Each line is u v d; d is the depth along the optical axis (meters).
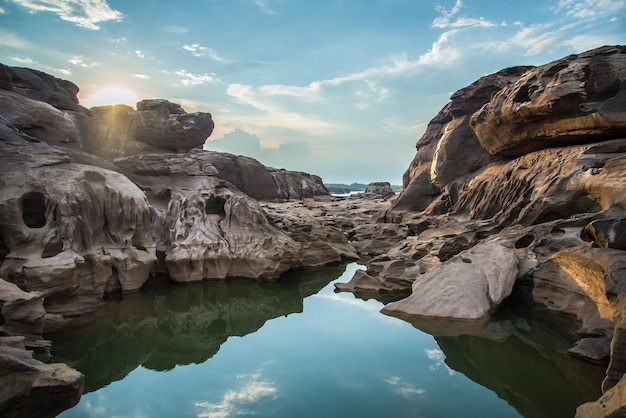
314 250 17.94
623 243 9.18
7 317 7.15
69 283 10.62
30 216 11.70
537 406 6.68
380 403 6.86
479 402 6.84
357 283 14.49
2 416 5.35
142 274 13.10
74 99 30.94
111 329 10.60
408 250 17.42
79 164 13.64
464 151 25.69
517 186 17.70
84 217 11.96
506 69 26.14
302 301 13.10
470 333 9.91
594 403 5.51
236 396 7.21
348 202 44.47
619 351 6.08
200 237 14.96
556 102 15.95
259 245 15.65
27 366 5.70
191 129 32.53
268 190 40.75
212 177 17.67
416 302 11.45
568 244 11.64
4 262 10.11
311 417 6.42
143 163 17.42
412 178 30.73
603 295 8.92
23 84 24.19
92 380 7.96
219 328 11.13
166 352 9.51
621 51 16.19
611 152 14.67
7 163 11.95
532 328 10.05
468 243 15.35
